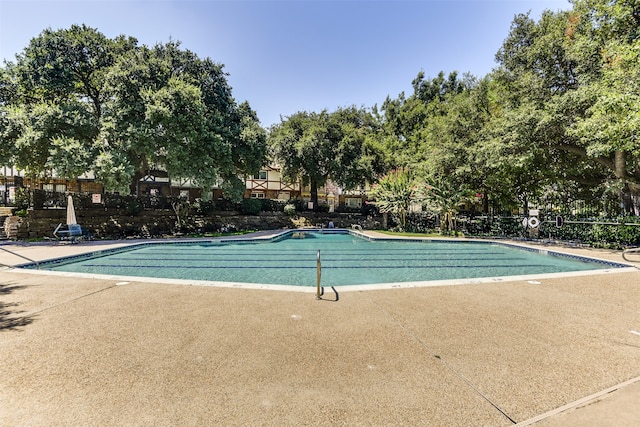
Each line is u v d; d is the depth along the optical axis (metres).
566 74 13.43
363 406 2.15
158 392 2.30
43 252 9.94
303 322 3.77
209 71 20.06
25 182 20.77
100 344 3.14
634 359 2.88
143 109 14.88
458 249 12.97
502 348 3.10
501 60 18.75
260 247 13.43
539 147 13.52
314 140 23.50
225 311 4.17
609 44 10.06
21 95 16.25
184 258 10.40
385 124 35.12
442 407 2.14
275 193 33.06
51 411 2.07
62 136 13.80
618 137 9.35
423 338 3.33
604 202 16.86
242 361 2.80
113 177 13.51
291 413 2.07
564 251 10.65
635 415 2.01
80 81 17.25
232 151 19.83
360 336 3.37
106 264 9.17
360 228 21.27
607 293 5.12
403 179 19.98
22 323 3.72
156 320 3.83
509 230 16.12
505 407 2.14
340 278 7.61
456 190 17.22
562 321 3.87
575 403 2.17
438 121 21.80
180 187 27.16
